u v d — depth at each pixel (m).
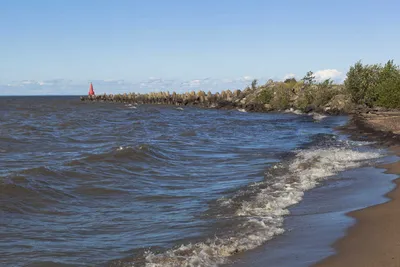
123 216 9.30
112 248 7.29
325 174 13.23
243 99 73.44
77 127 36.53
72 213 9.59
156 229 8.30
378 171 13.59
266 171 14.24
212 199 10.60
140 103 98.56
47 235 7.99
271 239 7.41
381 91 43.94
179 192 11.62
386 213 8.72
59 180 12.88
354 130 27.48
